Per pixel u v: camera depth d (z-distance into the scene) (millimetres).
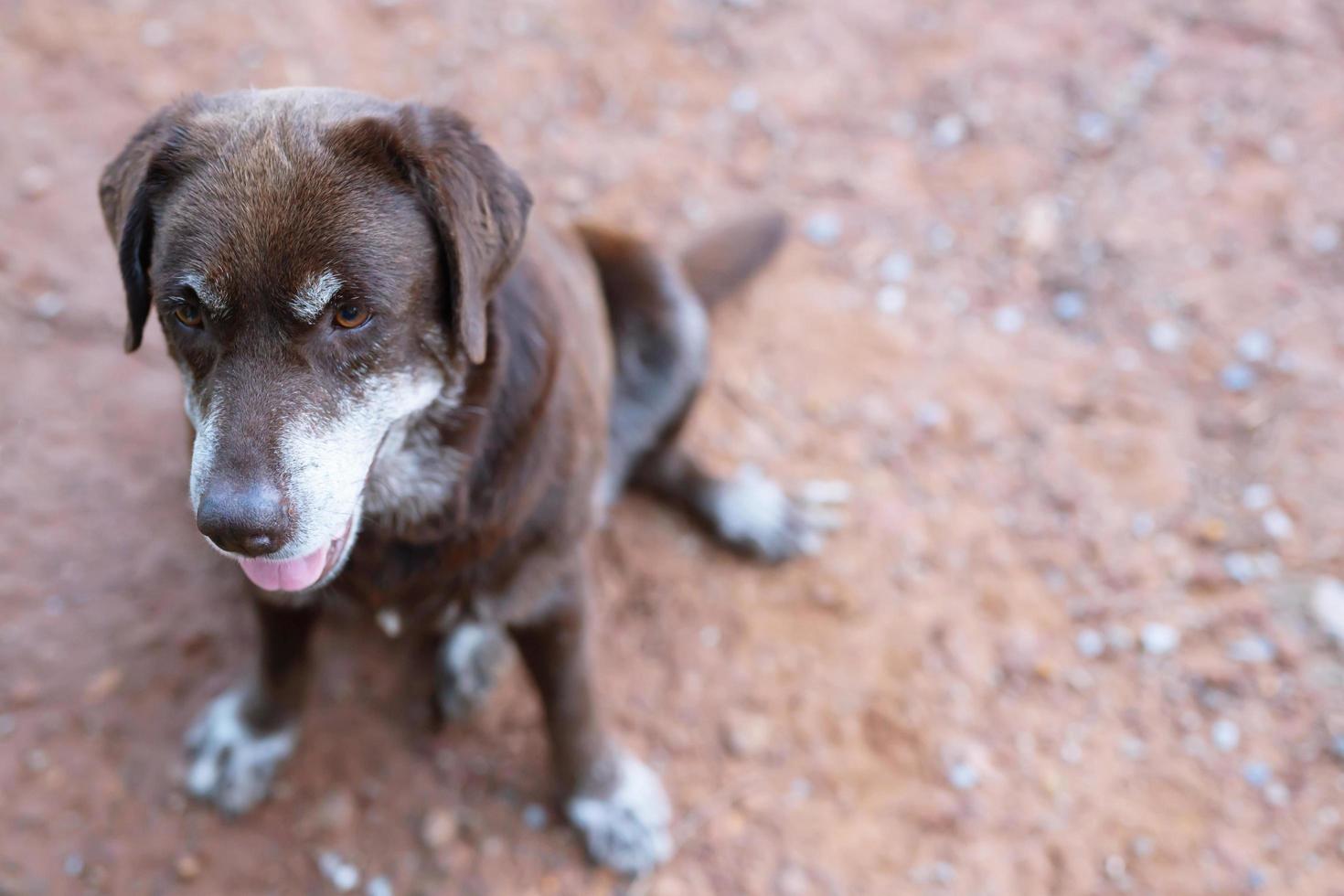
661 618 1353
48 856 1196
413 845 1229
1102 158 1717
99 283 1488
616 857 1220
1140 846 1232
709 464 1444
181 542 1345
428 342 1004
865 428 1468
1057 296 1573
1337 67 1814
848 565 1383
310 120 973
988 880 1221
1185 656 1322
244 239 938
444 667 1283
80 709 1263
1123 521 1400
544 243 1177
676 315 1362
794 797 1261
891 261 1616
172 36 1765
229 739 1233
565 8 1890
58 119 1644
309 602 1137
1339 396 1466
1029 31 1878
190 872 1199
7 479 1361
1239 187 1670
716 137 1753
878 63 1848
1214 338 1514
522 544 1111
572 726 1202
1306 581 1356
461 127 1014
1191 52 1839
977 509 1414
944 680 1314
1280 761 1270
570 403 1119
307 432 956
